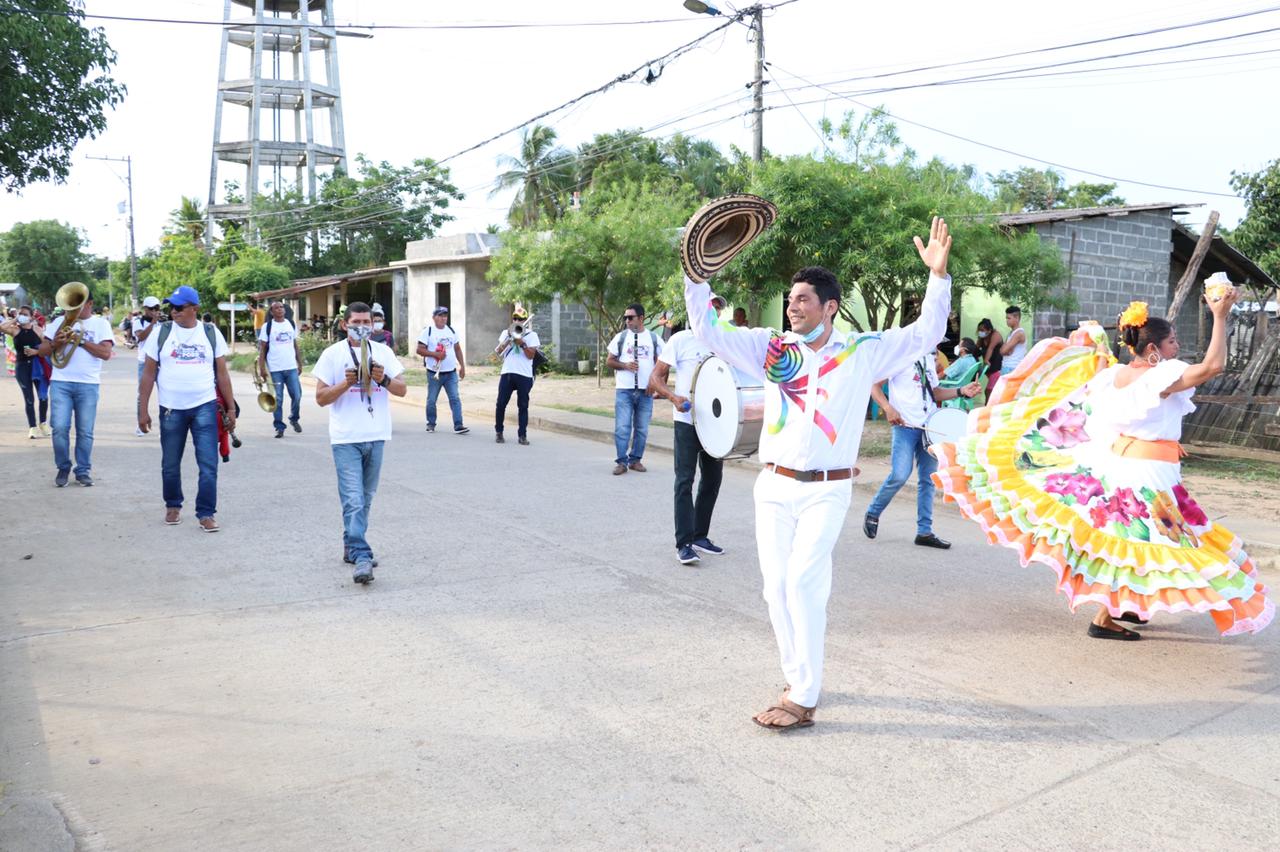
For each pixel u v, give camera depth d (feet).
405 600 19.53
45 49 63.62
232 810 11.32
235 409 25.95
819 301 13.14
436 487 32.04
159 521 26.37
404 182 132.67
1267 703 14.71
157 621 18.08
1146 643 17.47
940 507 29.94
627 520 27.27
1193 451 39.32
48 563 22.06
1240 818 11.30
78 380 30.91
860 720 13.99
